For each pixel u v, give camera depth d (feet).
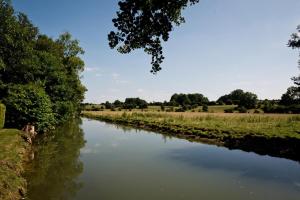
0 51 115.75
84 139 93.97
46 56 124.16
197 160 61.82
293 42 120.78
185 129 117.39
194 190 40.24
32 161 55.01
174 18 31.50
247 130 104.73
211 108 374.63
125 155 66.03
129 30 32.27
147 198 36.42
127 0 30.96
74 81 183.32
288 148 71.97
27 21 154.71
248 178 47.09
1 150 49.60
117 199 35.70
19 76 119.03
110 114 274.36
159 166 54.95
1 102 89.30
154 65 33.96
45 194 36.45
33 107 90.43
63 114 128.98
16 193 33.73
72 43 194.70
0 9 114.52
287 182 44.93
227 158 64.80
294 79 127.85
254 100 404.57
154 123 153.99
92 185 41.24
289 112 276.82
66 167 51.37
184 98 476.54
